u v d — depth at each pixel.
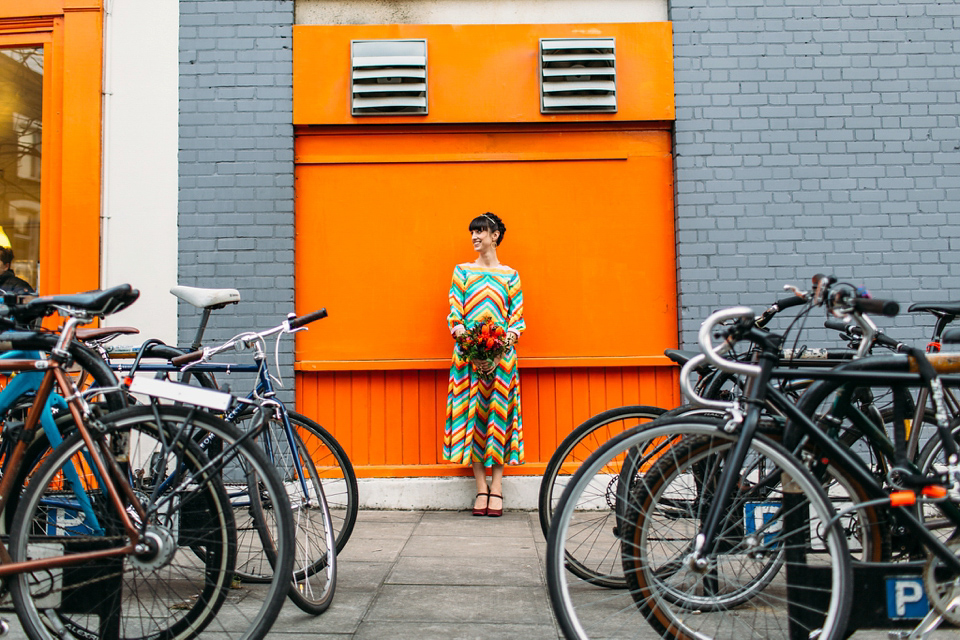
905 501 1.95
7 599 2.30
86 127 4.52
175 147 4.52
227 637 2.35
